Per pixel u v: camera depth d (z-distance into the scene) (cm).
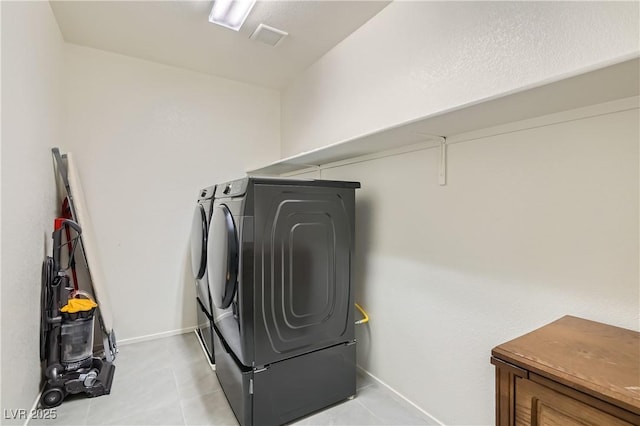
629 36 105
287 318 173
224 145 321
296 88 318
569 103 110
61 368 190
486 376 150
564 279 123
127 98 276
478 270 153
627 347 89
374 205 215
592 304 115
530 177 132
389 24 205
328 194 186
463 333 160
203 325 258
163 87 290
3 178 134
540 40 128
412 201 187
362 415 183
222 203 194
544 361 80
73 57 254
